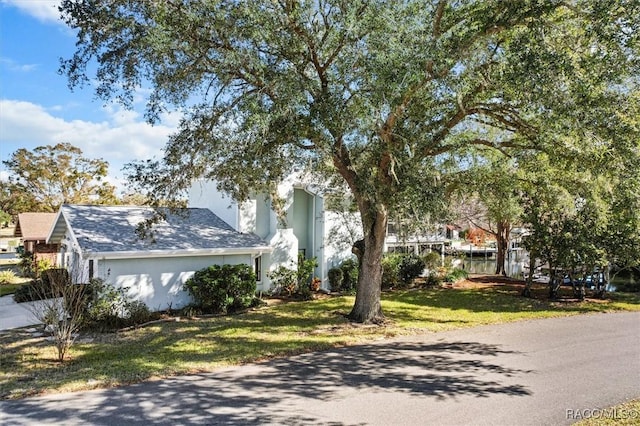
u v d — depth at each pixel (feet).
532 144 36.70
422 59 27.04
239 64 28.55
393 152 33.30
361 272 44.57
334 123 29.91
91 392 23.45
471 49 28.91
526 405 21.98
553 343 35.55
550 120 28.19
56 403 21.85
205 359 30.14
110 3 27.55
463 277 76.79
